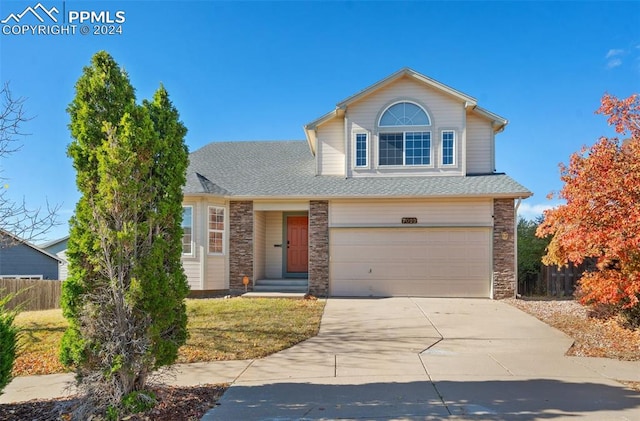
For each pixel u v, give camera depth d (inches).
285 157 697.6
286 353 290.4
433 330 359.9
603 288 311.4
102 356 179.6
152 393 187.9
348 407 191.2
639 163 277.7
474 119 602.2
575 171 311.6
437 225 549.0
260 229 614.9
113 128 183.8
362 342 319.6
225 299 516.7
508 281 536.1
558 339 325.7
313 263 561.0
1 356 168.6
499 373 242.1
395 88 593.0
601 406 189.2
